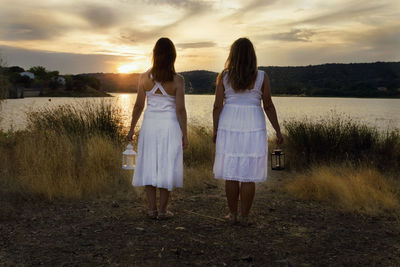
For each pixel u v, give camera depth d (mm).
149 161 3197
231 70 3027
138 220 3258
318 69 143500
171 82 3162
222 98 3184
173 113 3219
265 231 3008
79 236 2785
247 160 3023
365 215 3549
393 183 4801
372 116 30625
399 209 3717
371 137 6672
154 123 3180
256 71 3029
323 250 2584
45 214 3379
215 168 3184
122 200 3996
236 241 2746
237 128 3041
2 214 3277
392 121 23078
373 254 2512
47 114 7062
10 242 2613
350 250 2590
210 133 8422
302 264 2328
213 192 4539
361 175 4781
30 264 2229
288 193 4469
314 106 61156
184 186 4707
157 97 3178
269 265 2309
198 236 2844
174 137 3189
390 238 2867
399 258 2434
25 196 3893
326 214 3580
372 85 138500
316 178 4648
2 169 4793
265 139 3088
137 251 2494
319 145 6602
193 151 6559
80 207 3668
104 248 2537
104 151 5215
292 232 2996
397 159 6023
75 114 7129
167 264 2289
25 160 4703
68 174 4348
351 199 3896
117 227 3037
